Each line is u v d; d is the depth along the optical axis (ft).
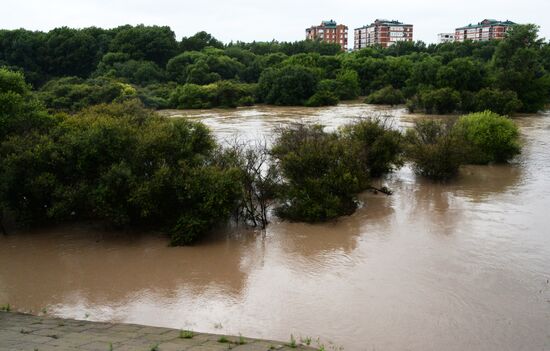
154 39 366.22
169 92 286.05
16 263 58.39
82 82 266.57
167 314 46.09
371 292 49.26
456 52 441.27
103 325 42.32
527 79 234.79
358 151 83.56
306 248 62.08
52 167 65.72
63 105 211.20
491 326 42.39
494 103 213.46
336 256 59.11
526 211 74.74
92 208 65.31
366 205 80.12
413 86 291.17
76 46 349.20
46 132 74.43
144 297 49.75
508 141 108.27
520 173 101.24
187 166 66.28
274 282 52.44
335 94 315.17
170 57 376.48
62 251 61.93
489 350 38.83
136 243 64.39
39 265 57.88
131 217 66.18
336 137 90.38
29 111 78.33
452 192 87.30
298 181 75.15
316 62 367.45
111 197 62.85
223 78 349.20
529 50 244.22
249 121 194.39
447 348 39.22
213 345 36.58
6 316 44.16
